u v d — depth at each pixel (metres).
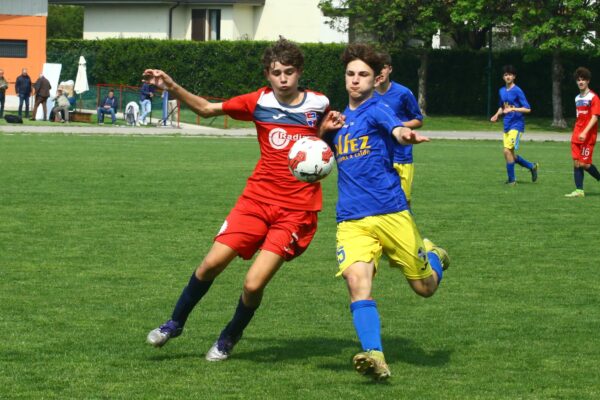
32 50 146.50
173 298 25.05
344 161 18.77
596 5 124.38
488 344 20.83
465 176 61.38
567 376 18.36
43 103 117.06
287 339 21.19
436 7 135.00
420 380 17.97
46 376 17.92
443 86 146.50
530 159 77.81
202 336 21.30
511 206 45.75
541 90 143.12
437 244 34.50
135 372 18.33
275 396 16.81
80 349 19.95
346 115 18.91
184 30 169.25
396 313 23.86
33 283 26.72
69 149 77.75
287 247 18.88
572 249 33.72
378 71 18.89
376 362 16.86
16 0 145.12
